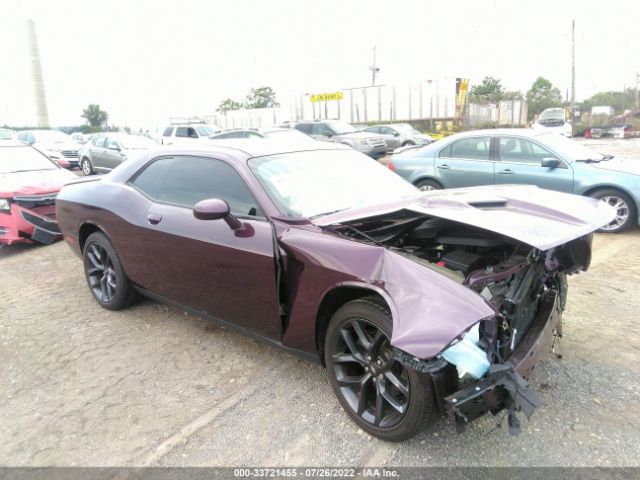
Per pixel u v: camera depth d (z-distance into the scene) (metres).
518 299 2.60
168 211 3.68
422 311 2.16
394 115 31.61
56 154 15.05
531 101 57.88
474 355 2.15
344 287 2.59
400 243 3.25
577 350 3.47
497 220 2.62
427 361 2.10
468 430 2.66
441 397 2.23
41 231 6.82
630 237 6.69
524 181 7.27
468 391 2.13
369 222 3.17
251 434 2.75
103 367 3.55
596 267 5.36
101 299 4.56
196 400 3.10
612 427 2.65
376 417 2.57
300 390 3.15
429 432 2.66
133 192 4.08
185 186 3.69
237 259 3.12
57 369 3.55
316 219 2.97
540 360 2.61
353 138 17.69
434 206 2.91
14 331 4.19
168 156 3.97
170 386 3.27
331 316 2.86
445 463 2.44
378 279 2.44
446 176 8.02
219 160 3.52
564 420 2.72
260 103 65.00
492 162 7.57
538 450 2.49
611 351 3.44
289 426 2.80
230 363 3.53
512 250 2.96
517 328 2.60
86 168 15.96
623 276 5.02
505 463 2.42
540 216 2.80
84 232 4.63
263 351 3.69
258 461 2.54
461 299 2.16
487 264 2.89
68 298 4.93
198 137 18.09
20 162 7.84
